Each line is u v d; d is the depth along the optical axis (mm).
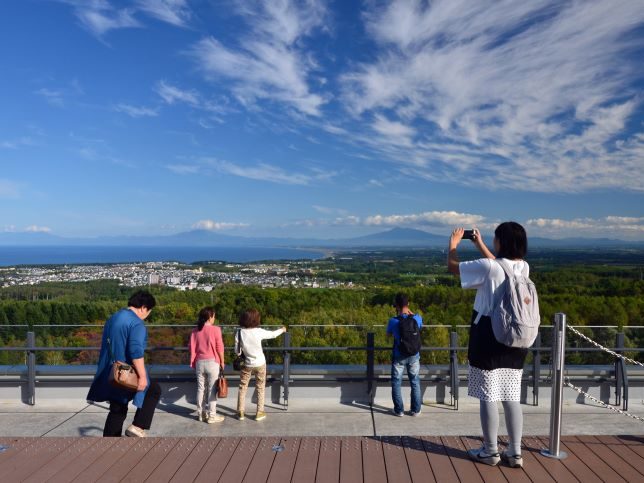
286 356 5859
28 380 5824
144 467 3275
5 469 3238
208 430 5074
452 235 3543
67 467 3273
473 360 3318
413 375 5500
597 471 3234
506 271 3213
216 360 5309
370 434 4973
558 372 3469
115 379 3984
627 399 5688
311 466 3295
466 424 5254
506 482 3061
